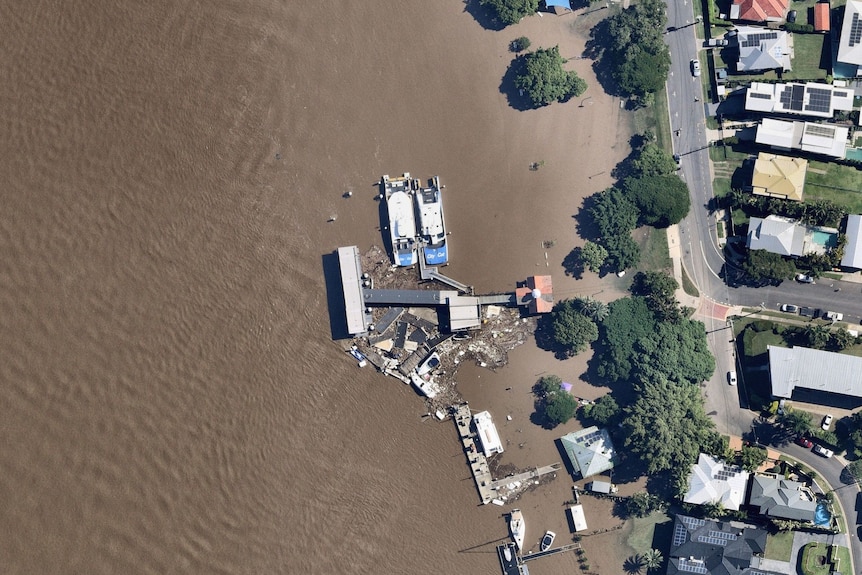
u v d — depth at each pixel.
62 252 113.69
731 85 116.62
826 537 112.44
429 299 115.12
